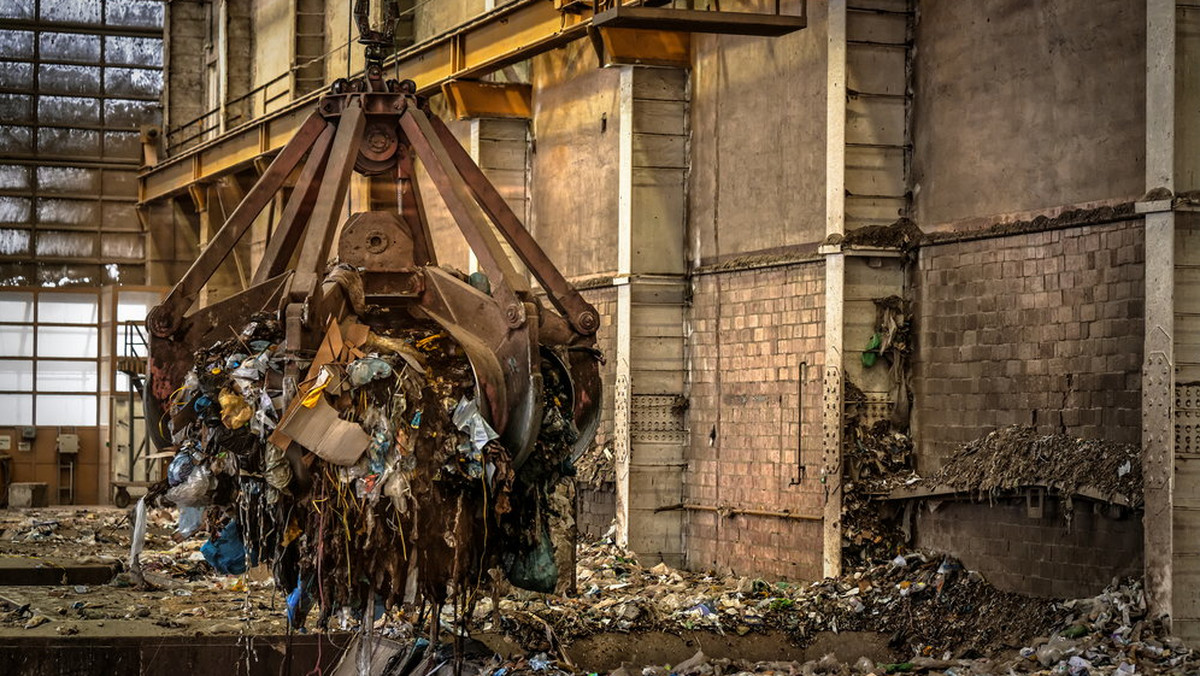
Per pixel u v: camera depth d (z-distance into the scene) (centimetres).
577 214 2148
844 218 1625
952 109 1565
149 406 948
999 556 1462
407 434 853
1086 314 1374
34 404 3475
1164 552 1235
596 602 1570
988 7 1512
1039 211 1440
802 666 1347
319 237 910
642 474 1964
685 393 1972
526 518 934
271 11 3300
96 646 1278
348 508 854
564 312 1024
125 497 3288
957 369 1548
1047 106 1431
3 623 1380
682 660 1412
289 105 2766
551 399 955
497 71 2345
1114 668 1175
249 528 884
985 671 1240
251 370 883
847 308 1628
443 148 1000
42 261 3550
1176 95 1246
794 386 1742
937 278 1580
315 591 892
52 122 3588
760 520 1803
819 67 1692
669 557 1966
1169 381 1240
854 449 1628
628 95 1961
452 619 1334
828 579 1622
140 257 3612
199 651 1287
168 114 3628
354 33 2803
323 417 843
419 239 1012
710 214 1923
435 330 932
